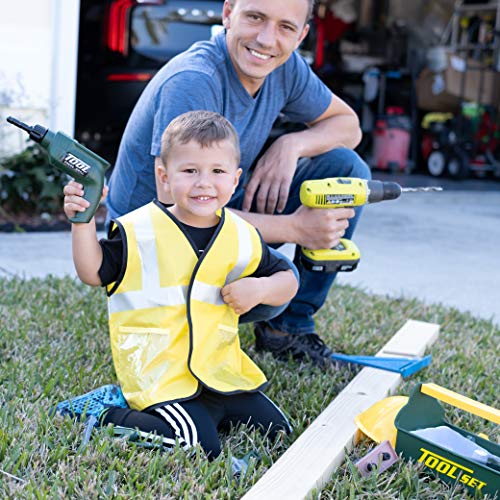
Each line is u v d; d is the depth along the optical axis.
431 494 2.03
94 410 2.25
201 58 2.58
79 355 2.87
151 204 2.28
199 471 2.02
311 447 2.19
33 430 2.20
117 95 7.45
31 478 1.92
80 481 1.93
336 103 3.02
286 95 2.86
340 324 3.56
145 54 7.36
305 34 2.63
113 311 2.23
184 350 2.21
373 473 2.08
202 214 2.22
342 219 2.66
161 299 2.20
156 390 2.15
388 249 5.70
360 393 2.62
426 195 8.43
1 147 5.65
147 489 1.91
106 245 2.21
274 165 2.80
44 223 5.55
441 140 9.87
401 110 10.05
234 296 2.25
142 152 2.64
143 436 2.11
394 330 3.58
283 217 2.66
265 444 2.27
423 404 2.25
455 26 10.34
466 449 2.18
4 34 5.61
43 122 5.82
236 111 2.66
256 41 2.47
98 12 7.61
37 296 3.65
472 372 3.04
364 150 10.46
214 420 2.25
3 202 5.67
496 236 6.43
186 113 2.29
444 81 10.31
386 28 11.42
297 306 3.03
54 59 5.77
